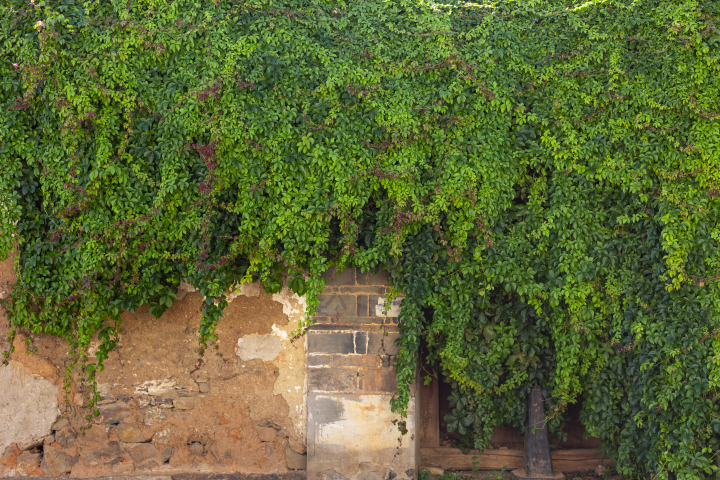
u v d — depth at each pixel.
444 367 5.66
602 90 5.12
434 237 5.34
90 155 5.22
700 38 4.88
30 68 5.11
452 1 5.32
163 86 5.20
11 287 5.54
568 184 5.20
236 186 5.29
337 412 5.50
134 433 5.72
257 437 5.70
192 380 5.71
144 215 5.21
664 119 5.04
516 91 5.24
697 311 4.91
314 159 5.15
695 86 4.96
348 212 5.22
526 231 5.39
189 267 5.31
